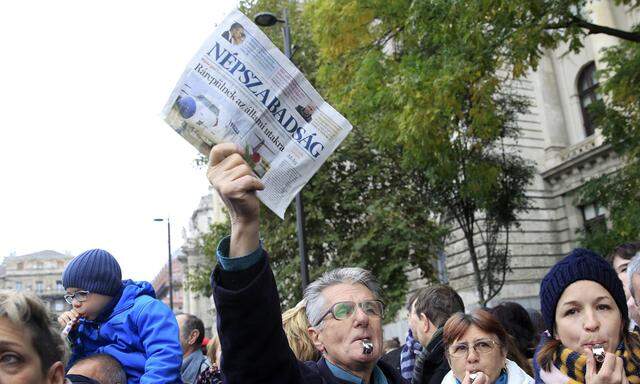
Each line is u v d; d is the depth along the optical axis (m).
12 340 1.86
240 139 2.22
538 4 8.77
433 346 4.16
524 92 23.88
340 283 2.97
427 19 9.00
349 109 10.32
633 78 10.29
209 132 2.21
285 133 2.27
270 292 2.22
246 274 2.20
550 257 21.89
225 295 2.17
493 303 19.81
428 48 9.96
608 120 11.20
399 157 15.45
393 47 10.95
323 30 10.67
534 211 22.28
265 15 13.86
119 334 3.67
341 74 10.98
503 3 8.53
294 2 17.72
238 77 2.25
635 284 3.21
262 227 16.59
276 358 2.23
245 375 2.21
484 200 13.00
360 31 10.52
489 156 13.73
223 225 19.02
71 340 3.74
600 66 20.73
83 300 3.70
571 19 9.13
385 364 3.21
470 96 9.61
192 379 5.96
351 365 2.82
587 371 2.48
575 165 21.81
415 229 15.59
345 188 15.92
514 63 9.07
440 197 13.98
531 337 4.70
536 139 23.45
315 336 3.03
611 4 20.33
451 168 10.04
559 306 2.70
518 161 14.42
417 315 4.45
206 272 19.34
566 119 23.72
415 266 17.19
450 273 20.36
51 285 108.81
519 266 21.17
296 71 2.29
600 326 2.58
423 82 8.88
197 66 2.25
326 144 2.28
